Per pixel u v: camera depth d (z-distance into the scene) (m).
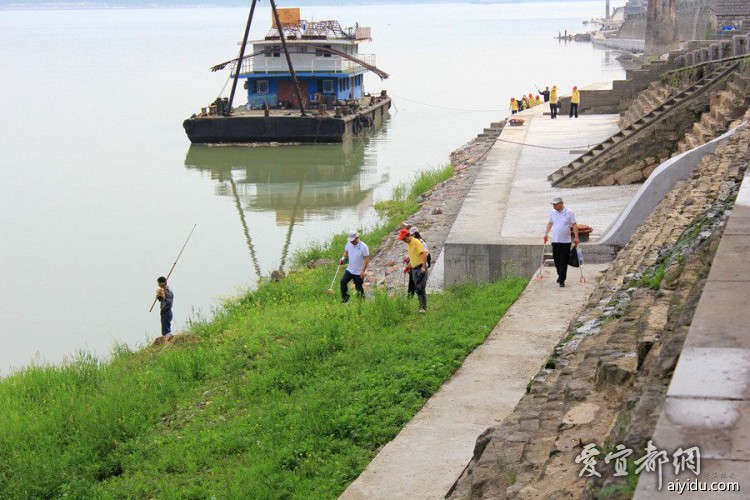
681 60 45.66
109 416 12.99
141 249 30.45
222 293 25.11
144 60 129.25
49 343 21.56
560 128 44.06
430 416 11.39
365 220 34.03
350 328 16.28
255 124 55.03
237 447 11.63
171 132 60.88
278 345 15.92
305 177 44.72
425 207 31.44
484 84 90.94
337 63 60.06
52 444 12.51
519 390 12.09
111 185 42.47
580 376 8.20
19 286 26.23
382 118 66.94
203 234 32.53
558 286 17.38
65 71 111.06
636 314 9.49
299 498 9.65
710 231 11.66
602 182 28.22
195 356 15.59
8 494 11.13
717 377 5.33
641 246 14.45
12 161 49.00
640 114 38.88
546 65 114.38
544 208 24.64
